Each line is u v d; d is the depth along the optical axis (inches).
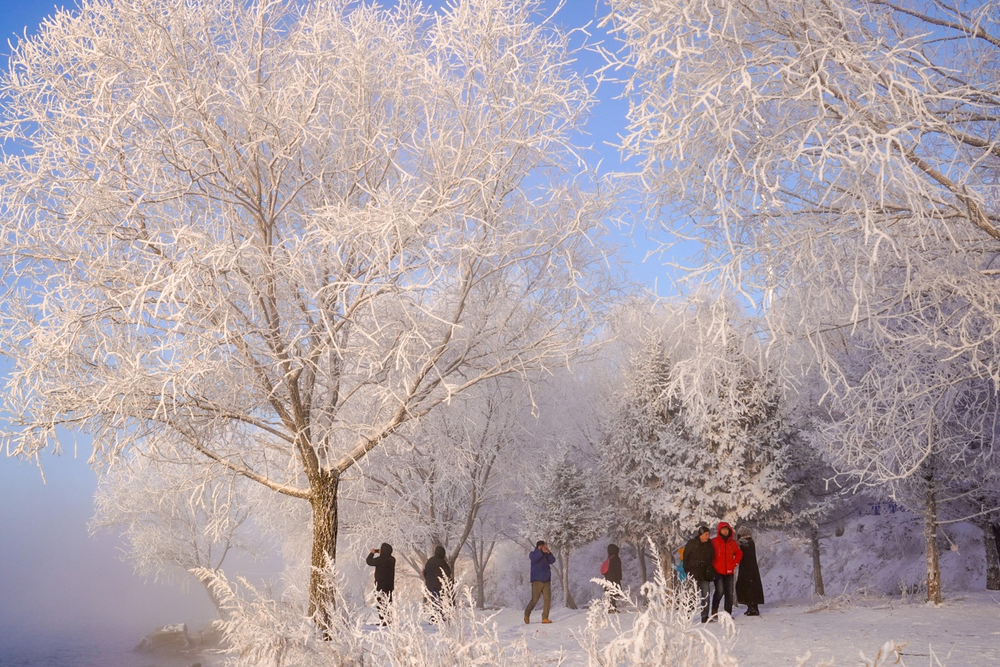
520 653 152.1
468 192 374.0
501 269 406.3
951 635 366.9
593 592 1068.5
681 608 132.8
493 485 819.4
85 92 353.4
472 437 700.7
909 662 274.7
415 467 785.6
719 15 255.3
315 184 399.5
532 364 417.4
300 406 382.6
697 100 251.3
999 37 282.7
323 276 360.8
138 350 347.9
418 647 150.9
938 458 515.5
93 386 344.8
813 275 285.9
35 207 345.1
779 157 258.5
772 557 1167.6
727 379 313.3
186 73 348.2
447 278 398.0
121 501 1059.3
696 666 122.6
